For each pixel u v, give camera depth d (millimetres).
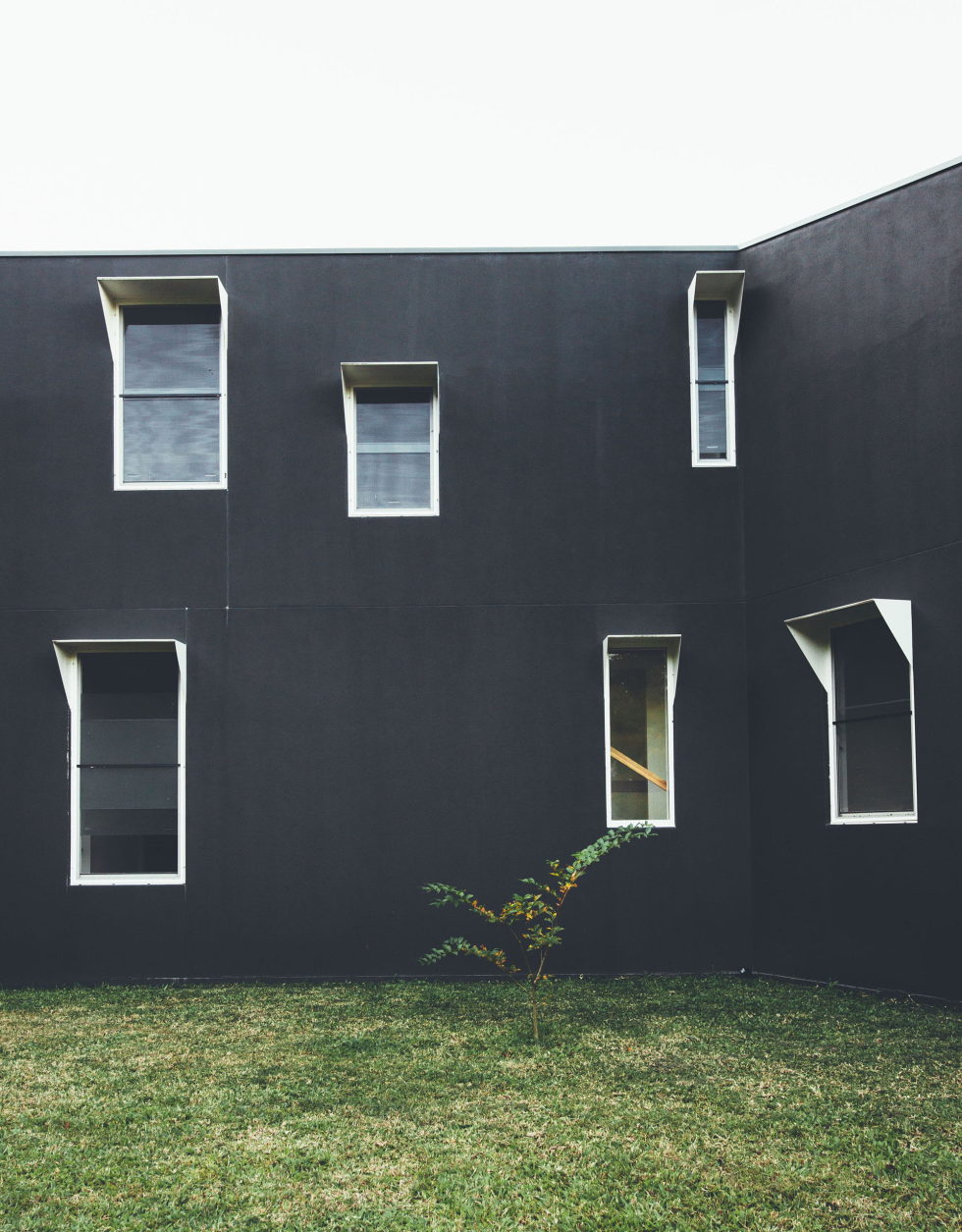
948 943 7219
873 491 8078
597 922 8953
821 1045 6305
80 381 9422
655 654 9398
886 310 8062
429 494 9547
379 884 9008
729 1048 6270
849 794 8281
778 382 9039
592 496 9406
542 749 9156
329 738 9156
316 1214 4000
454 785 9109
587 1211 4008
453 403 9477
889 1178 4270
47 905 8930
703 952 8961
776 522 8992
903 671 7867
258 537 9336
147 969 8883
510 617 9289
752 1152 4566
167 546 9312
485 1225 3904
